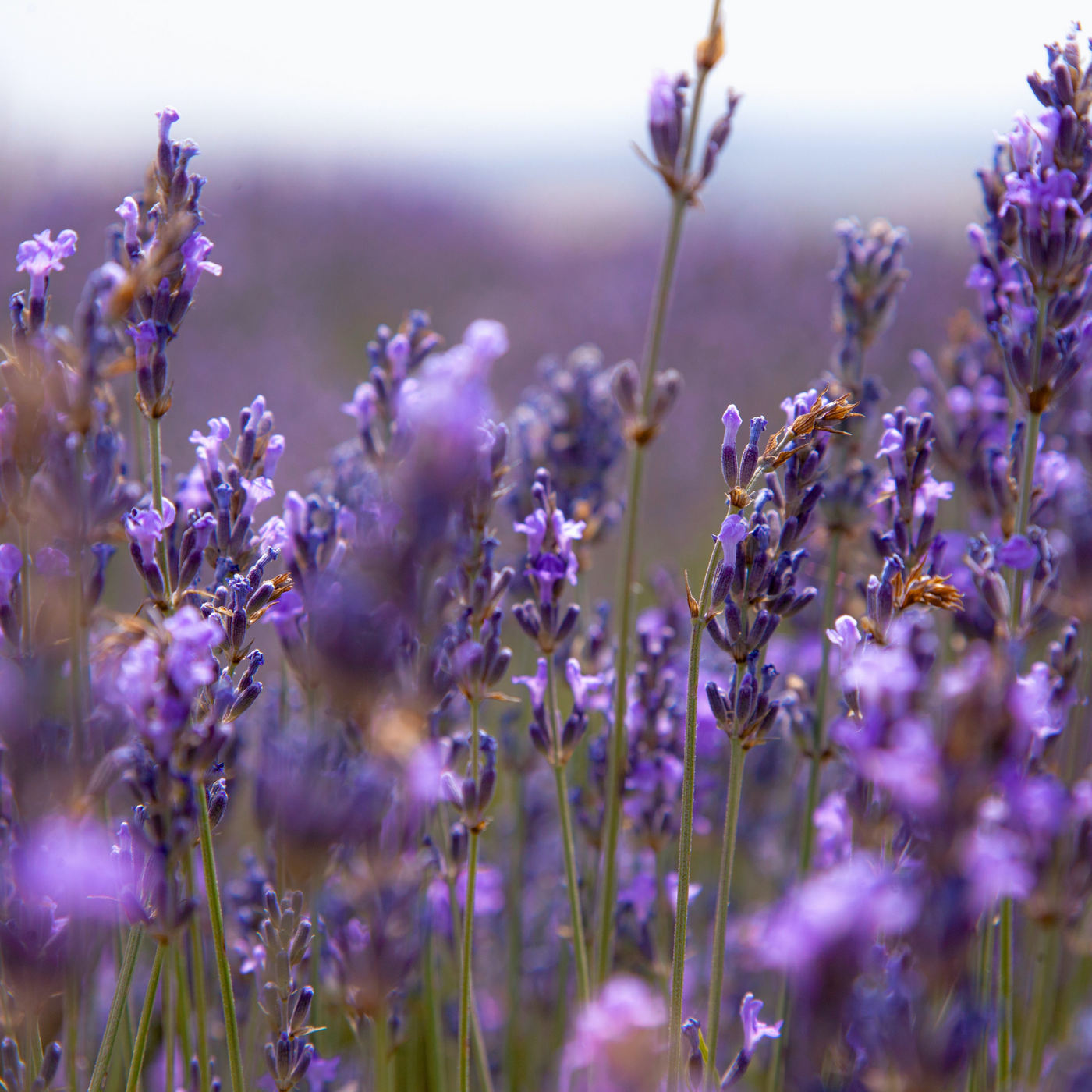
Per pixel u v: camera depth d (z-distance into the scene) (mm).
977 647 625
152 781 654
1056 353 699
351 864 628
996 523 754
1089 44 698
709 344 2463
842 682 677
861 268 773
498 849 829
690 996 779
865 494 762
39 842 652
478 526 686
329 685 563
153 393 686
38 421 657
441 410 560
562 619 716
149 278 658
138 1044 678
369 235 3277
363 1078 708
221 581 697
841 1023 617
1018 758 626
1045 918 706
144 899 663
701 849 821
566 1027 782
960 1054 625
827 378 772
